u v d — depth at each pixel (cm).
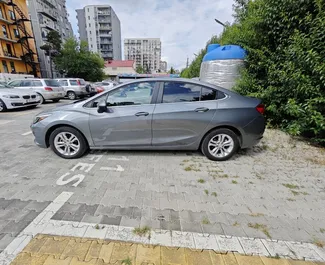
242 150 392
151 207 223
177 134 331
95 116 327
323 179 291
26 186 263
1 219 200
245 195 250
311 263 158
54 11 4466
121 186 266
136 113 321
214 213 215
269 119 517
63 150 350
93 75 3478
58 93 1191
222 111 324
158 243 174
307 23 385
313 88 368
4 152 381
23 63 3291
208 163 337
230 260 159
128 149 347
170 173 302
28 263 154
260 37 509
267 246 173
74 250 166
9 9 2969
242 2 695
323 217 212
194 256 162
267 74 502
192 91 329
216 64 573
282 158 358
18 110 898
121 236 181
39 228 189
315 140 411
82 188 260
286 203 235
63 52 3316
